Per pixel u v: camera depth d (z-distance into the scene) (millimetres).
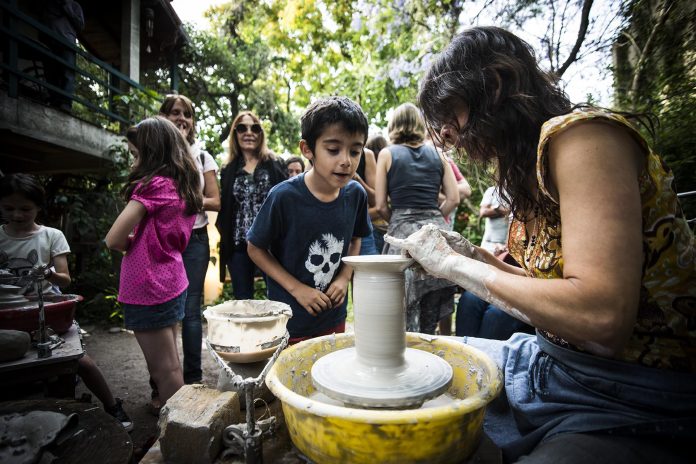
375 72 7371
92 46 8797
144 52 8586
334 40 11117
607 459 741
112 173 5461
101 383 2240
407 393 860
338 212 1921
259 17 12227
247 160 3043
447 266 902
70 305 1880
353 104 1717
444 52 1043
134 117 6086
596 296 712
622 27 3641
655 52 3488
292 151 13938
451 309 2682
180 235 2064
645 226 849
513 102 928
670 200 851
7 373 1465
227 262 2949
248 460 835
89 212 5754
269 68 12750
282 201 1806
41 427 956
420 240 947
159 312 1936
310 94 12602
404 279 988
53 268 2518
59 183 6488
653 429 782
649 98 3570
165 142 2064
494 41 979
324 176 1729
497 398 1173
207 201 2732
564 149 801
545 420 944
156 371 2008
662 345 865
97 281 5453
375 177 2967
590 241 734
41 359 1516
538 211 1018
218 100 12773
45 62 5000
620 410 847
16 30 3977
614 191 746
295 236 1856
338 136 1640
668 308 851
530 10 3863
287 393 814
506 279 835
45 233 2586
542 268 985
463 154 1200
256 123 2957
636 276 729
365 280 961
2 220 3090
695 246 887
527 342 1223
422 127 2777
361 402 847
